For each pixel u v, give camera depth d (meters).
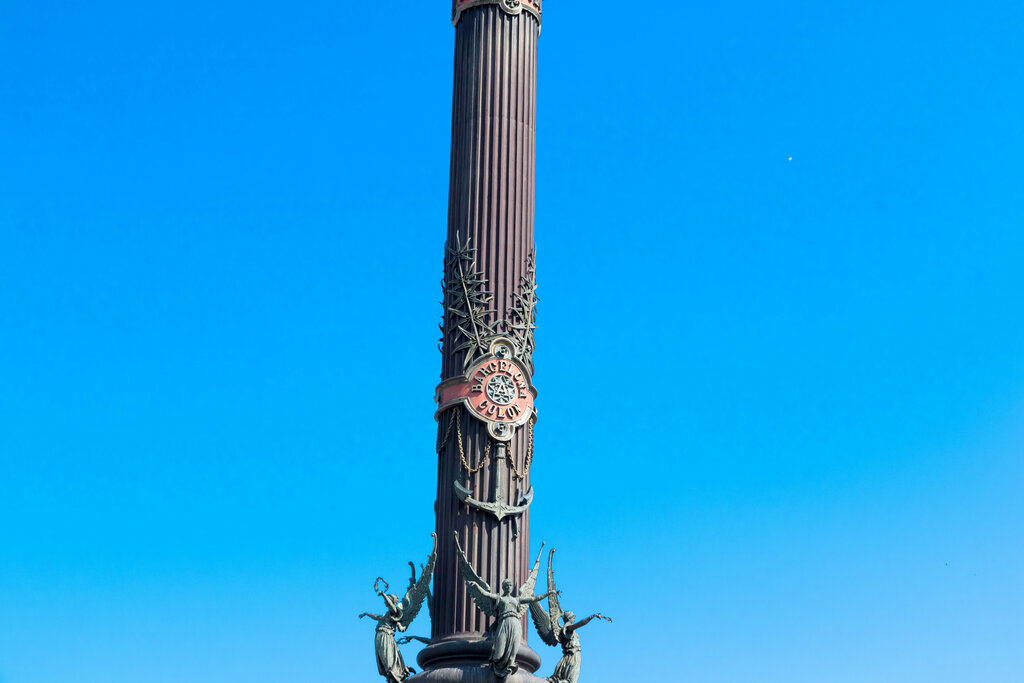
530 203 41.97
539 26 44.00
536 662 37.84
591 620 37.91
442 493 39.44
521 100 42.53
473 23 43.03
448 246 41.31
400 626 37.84
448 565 38.44
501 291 40.50
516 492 39.19
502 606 36.97
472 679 36.66
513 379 39.84
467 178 41.56
